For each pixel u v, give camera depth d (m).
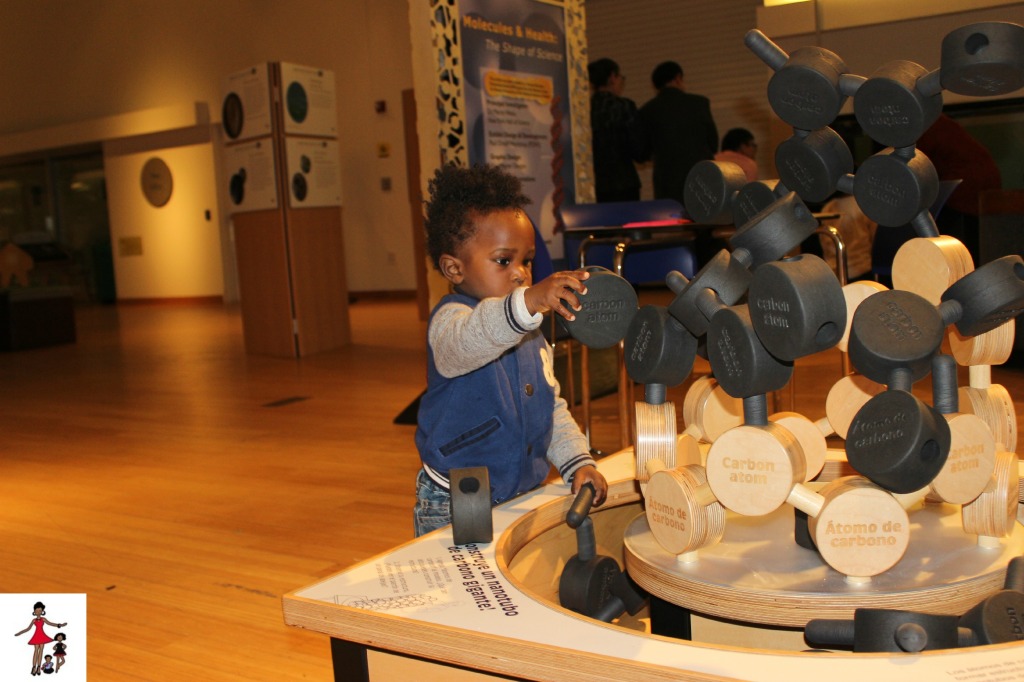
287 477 3.43
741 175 1.19
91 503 3.23
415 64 3.96
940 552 1.08
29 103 13.41
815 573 1.05
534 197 4.44
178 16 11.83
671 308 1.02
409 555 1.07
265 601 2.25
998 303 0.91
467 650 0.84
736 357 0.95
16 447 4.24
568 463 1.45
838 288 0.89
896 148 1.02
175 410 4.93
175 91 12.04
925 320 0.88
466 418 1.40
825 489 1.04
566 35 4.62
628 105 6.26
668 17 9.73
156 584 2.39
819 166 1.07
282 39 11.15
